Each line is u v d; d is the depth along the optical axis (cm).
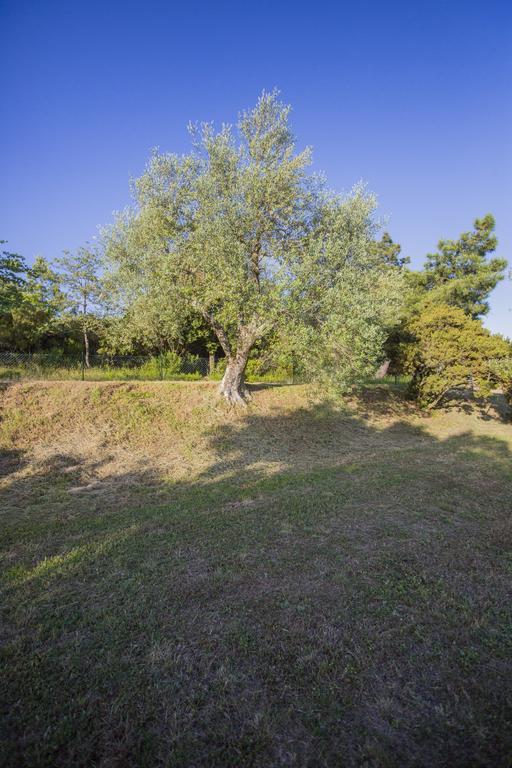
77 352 2203
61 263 1897
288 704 266
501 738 242
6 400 1077
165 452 1018
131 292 1294
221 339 1359
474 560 472
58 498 712
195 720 254
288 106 1170
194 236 1166
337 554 477
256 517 594
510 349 1568
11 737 242
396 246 3189
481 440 1362
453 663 305
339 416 1486
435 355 1609
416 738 242
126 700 267
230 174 1134
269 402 1462
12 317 1875
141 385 1332
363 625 345
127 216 1298
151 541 510
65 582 411
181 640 324
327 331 1111
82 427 1055
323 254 1112
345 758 230
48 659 302
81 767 225
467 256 2867
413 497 700
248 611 362
